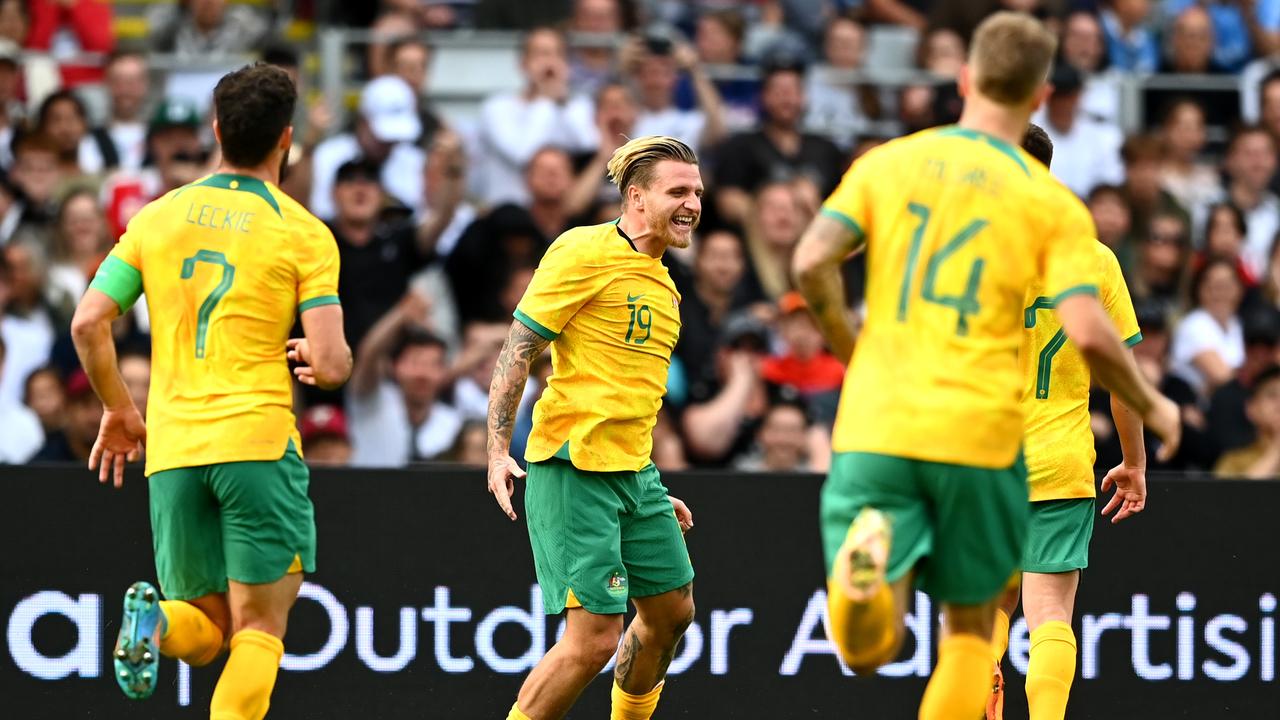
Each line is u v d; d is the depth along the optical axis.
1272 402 33.53
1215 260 37.56
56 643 23.53
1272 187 41.34
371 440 33.50
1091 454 21.59
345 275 34.62
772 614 24.19
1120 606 24.33
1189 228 39.16
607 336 20.16
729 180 37.97
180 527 19.06
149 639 17.81
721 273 34.97
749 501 24.28
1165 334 35.12
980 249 16.08
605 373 20.17
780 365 33.50
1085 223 16.09
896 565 16.02
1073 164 40.25
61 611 23.56
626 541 20.69
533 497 20.58
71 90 39.88
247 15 43.97
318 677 23.86
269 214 19.08
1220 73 45.47
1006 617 22.41
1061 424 21.42
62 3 44.69
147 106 41.06
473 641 24.06
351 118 40.41
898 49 45.53
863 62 44.19
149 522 23.70
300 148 37.06
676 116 39.94
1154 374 34.06
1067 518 21.53
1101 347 15.57
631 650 21.33
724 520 24.25
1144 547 24.39
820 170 38.81
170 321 19.02
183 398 18.97
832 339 16.97
